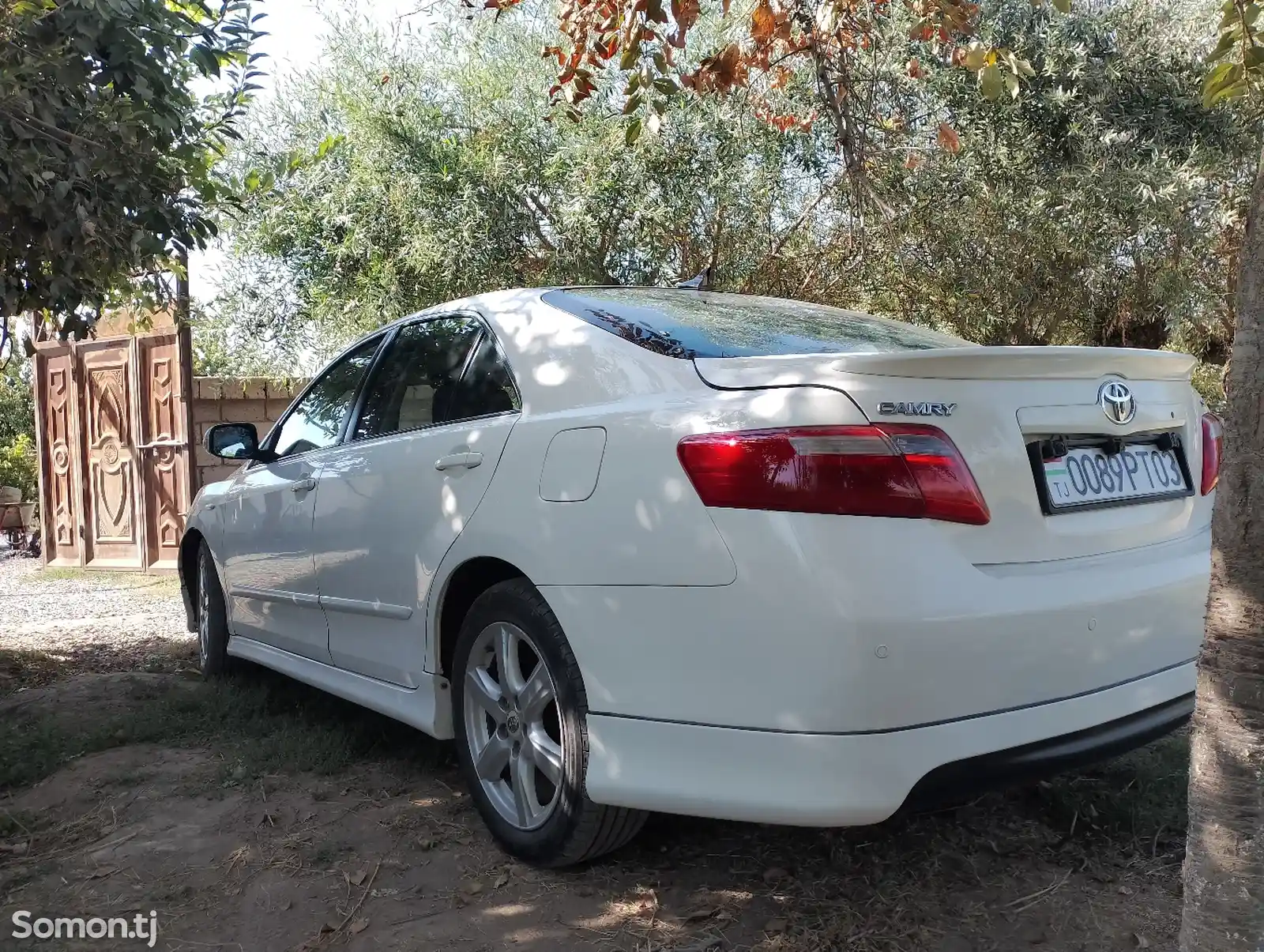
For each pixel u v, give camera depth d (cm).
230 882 269
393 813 311
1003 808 301
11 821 308
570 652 251
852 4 468
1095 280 716
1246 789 161
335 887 264
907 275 741
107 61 418
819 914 244
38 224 410
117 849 288
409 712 312
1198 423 283
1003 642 211
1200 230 693
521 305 313
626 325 281
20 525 1231
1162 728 241
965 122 694
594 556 241
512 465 272
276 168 579
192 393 852
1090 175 671
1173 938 230
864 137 561
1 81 365
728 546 216
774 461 213
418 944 235
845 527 207
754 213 718
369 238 736
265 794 328
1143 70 723
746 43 640
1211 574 167
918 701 204
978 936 233
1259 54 312
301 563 380
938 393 219
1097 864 267
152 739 388
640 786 230
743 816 214
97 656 559
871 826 290
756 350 264
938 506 211
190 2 456
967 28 422
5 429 1567
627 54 400
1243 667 161
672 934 237
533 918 245
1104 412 246
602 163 674
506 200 709
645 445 236
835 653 202
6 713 426
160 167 438
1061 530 231
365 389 374
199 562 501
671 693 226
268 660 417
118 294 547
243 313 809
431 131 721
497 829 278
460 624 305
